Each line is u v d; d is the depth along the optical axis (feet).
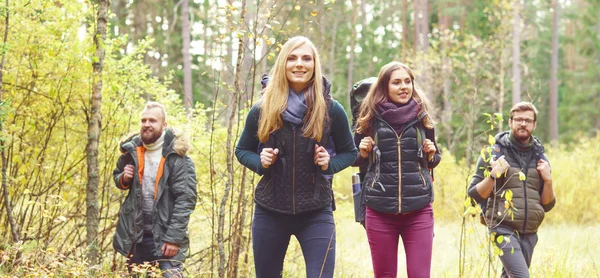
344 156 13.26
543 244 26.50
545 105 113.09
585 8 110.11
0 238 18.04
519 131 16.26
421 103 14.85
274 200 12.91
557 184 40.86
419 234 14.40
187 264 20.72
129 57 21.53
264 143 12.97
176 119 22.09
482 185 16.02
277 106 12.62
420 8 92.48
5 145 16.65
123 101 21.08
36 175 18.93
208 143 21.26
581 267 20.54
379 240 14.70
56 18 19.07
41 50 18.63
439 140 67.15
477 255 24.07
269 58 16.29
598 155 48.85
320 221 13.02
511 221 16.12
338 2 82.17
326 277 12.72
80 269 14.88
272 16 16.11
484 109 64.08
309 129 12.66
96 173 16.63
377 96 14.87
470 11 84.69
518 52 67.21
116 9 77.00
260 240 13.16
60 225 20.53
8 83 18.22
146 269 15.43
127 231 16.52
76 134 20.65
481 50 59.72
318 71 12.90
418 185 14.40
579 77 109.70
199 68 65.51
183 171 16.48
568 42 102.12
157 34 77.36
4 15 16.29
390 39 105.40
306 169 12.76
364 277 21.72
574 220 39.22
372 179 14.71
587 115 106.63
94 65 16.99
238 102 16.40
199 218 22.38
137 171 16.55
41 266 14.49
